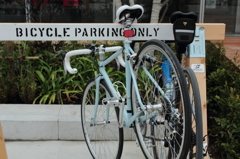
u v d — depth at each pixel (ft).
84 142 9.86
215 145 9.18
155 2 14.43
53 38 8.75
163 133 6.29
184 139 5.13
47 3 22.90
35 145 9.61
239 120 8.49
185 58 8.74
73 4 23.58
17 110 10.39
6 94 11.82
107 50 7.79
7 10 23.43
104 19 24.17
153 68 6.86
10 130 9.72
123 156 9.12
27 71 12.21
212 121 10.58
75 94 12.64
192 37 6.82
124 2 22.76
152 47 6.07
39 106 10.78
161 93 6.15
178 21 6.70
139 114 6.61
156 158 6.86
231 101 8.95
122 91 12.19
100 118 9.29
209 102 10.77
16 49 13.61
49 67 12.81
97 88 7.88
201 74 8.40
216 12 25.34
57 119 9.78
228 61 12.05
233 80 10.68
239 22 25.62
